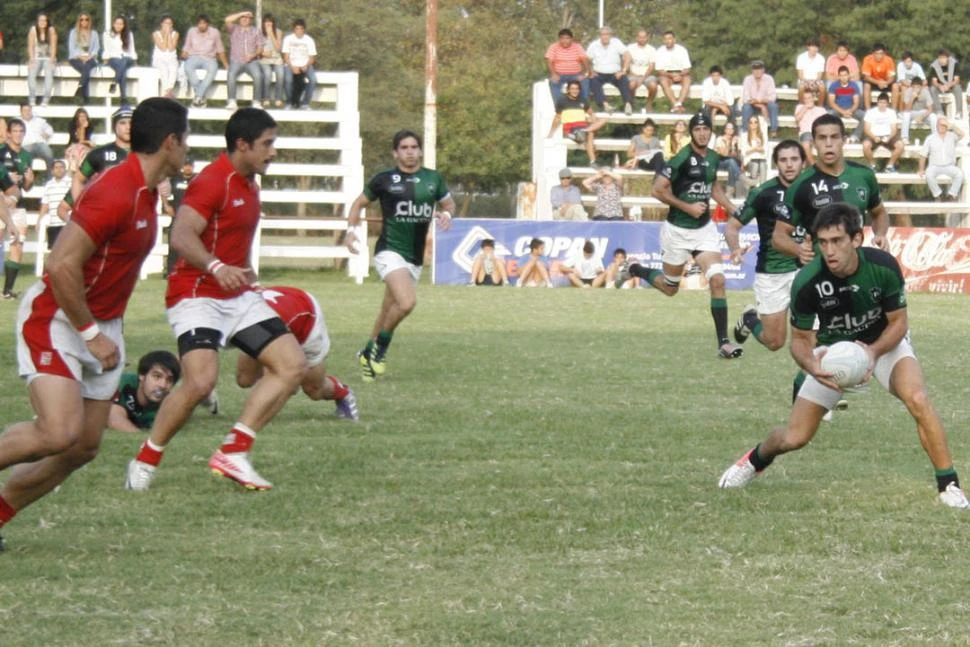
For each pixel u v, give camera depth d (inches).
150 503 789.9
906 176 3467.0
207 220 840.3
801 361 791.7
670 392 1306.6
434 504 792.9
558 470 902.4
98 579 627.2
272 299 1038.4
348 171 3257.9
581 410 1180.5
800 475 893.2
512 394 1279.5
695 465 927.0
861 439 1045.8
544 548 693.3
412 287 1360.7
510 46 6934.1
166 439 829.8
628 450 983.0
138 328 1829.5
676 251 1622.8
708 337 1852.9
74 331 637.3
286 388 842.2
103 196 621.3
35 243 3070.9
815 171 1148.5
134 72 3171.8
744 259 2957.7
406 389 1310.3
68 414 631.2
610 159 3924.7
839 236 753.0
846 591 617.9
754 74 3398.1
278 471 891.4
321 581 628.7
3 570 639.8
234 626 560.7
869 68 3521.2
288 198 3240.7
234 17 3157.0
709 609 589.9
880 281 771.4
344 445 992.2
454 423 1103.0
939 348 1759.4
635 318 2135.8
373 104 6008.9
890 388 816.3
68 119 3555.6
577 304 2390.5
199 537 710.5
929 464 936.9
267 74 3184.1
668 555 681.0
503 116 6107.3
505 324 2009.1
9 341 1663.4
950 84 3644.2
